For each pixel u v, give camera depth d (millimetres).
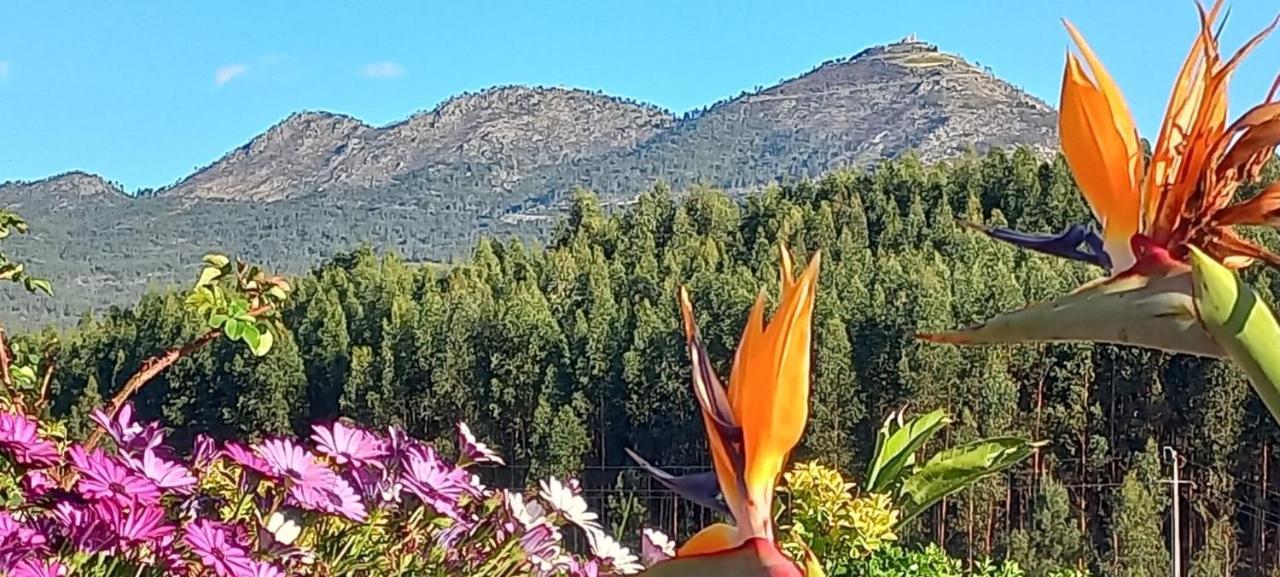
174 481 1949
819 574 1284
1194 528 28969
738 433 1240
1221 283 1254
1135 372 29953
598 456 33781
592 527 2357
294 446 2010
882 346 29719
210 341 2820
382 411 36188
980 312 29672
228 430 27734
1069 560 25672
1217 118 1316
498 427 35375
